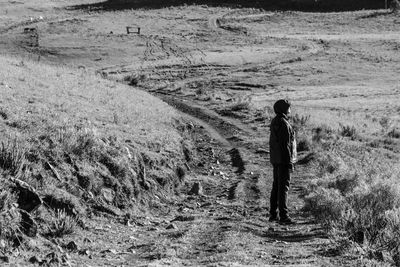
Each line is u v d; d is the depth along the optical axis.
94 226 9.55
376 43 116.50
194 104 44.38
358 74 88.31
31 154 10.16
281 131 11.04
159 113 24.38
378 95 69.00
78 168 10.95
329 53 103.88
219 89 71.94
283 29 139.75
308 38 123.00
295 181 17.41
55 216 9.02
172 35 121.56
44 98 17.09
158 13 154.50
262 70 88.00
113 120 17.03
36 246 7.81
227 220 10.96
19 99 15.71
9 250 7.38
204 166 19.50
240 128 31.19
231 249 7.79
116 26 131.50
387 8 164.38
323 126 31.64
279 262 6.93
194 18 148.75
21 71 23.12
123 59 95.12
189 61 93.12
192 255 7.56
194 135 26.11
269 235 9.41
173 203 13.43
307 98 65.00
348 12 160.88
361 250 7.46
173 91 58.22
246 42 117.44
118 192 11.55
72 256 7.49
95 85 26.61
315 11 167.25
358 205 9.84
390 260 7.18
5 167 9.16
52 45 103.69
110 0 183.88
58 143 11.24
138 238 9.23
